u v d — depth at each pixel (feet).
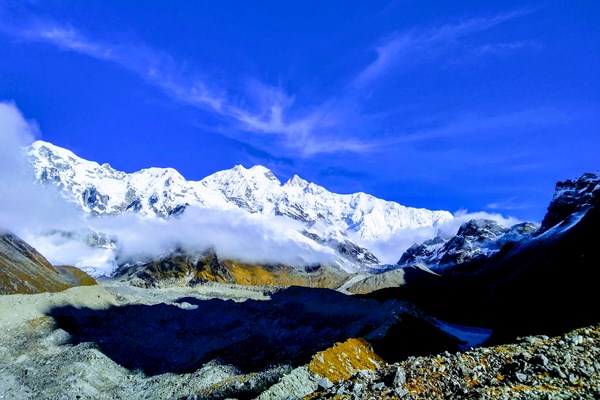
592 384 91.86
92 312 574.56
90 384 361.10
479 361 107.04
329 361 285.84
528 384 94.73
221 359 420.36
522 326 424.87
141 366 441.27
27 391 338.54
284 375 245.65
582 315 333.01
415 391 97.66
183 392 341.21
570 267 528.22
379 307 540.93
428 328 463.83
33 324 467.93
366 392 100.89
